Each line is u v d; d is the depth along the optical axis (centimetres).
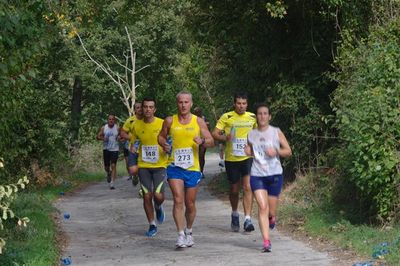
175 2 2825
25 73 1070
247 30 1861
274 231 1312
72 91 4397
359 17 1627
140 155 1320
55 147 2398
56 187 2367
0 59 959
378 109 1140
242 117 1334
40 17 1110
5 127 1199
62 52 3544
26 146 2144
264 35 1859
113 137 2492
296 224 1342
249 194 1312
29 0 1076
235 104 1347
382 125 1126
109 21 4006
